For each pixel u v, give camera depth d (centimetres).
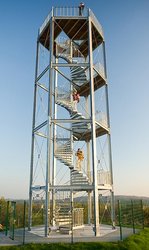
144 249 1455
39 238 1603
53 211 2100
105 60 2375
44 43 2416
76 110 2097
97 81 2334
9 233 1852
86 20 2148
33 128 2219
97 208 1766
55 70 2280
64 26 2236
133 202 2156
